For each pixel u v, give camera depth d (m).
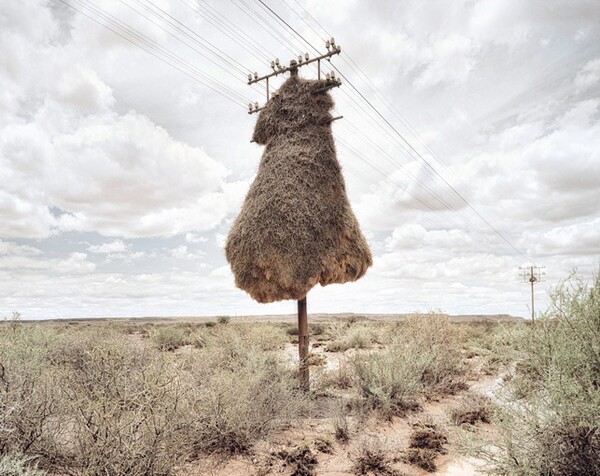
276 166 8.11
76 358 6.11
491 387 7.77
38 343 7.23
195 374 5.72
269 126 8.80
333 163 8.31
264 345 10.30
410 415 6.64
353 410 6.55
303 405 6.36
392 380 7.02
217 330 11.77
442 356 8.91
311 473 4.48
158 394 3.81
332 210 8.01
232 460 4.70
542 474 3.41
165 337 13.97
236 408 5.02
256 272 7.56
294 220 7.57
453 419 6.23
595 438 3.40
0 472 3.00
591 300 3.84
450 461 4.85
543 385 3.73
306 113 8.50
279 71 9.11
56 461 3.69
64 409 3.89
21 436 3.64
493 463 3.76
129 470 3.40
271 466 4.60
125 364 4.17
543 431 3.46
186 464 4.34
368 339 13.88
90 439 3.38
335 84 8.41
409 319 10.53
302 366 7.68
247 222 7.81
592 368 3.62
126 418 3.49
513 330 4.31
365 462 4.70
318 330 22.27
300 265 7.42
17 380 4.08
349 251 8.08
